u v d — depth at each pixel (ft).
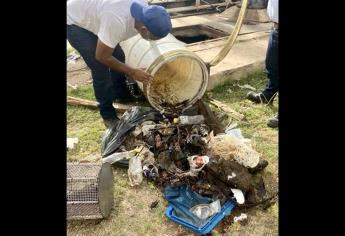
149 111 12.84
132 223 10.19
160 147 11.76
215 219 9.96
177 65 14.29
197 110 13.01
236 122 13.94
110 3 11.23
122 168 11.80
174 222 10.13
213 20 21.76
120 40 11.58
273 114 14.38
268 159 12.23
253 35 19.27
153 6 11.41
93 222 10.20
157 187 11.15
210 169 10.58
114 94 14.83
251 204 10.46
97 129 13.67
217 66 16.17
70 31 12.34
